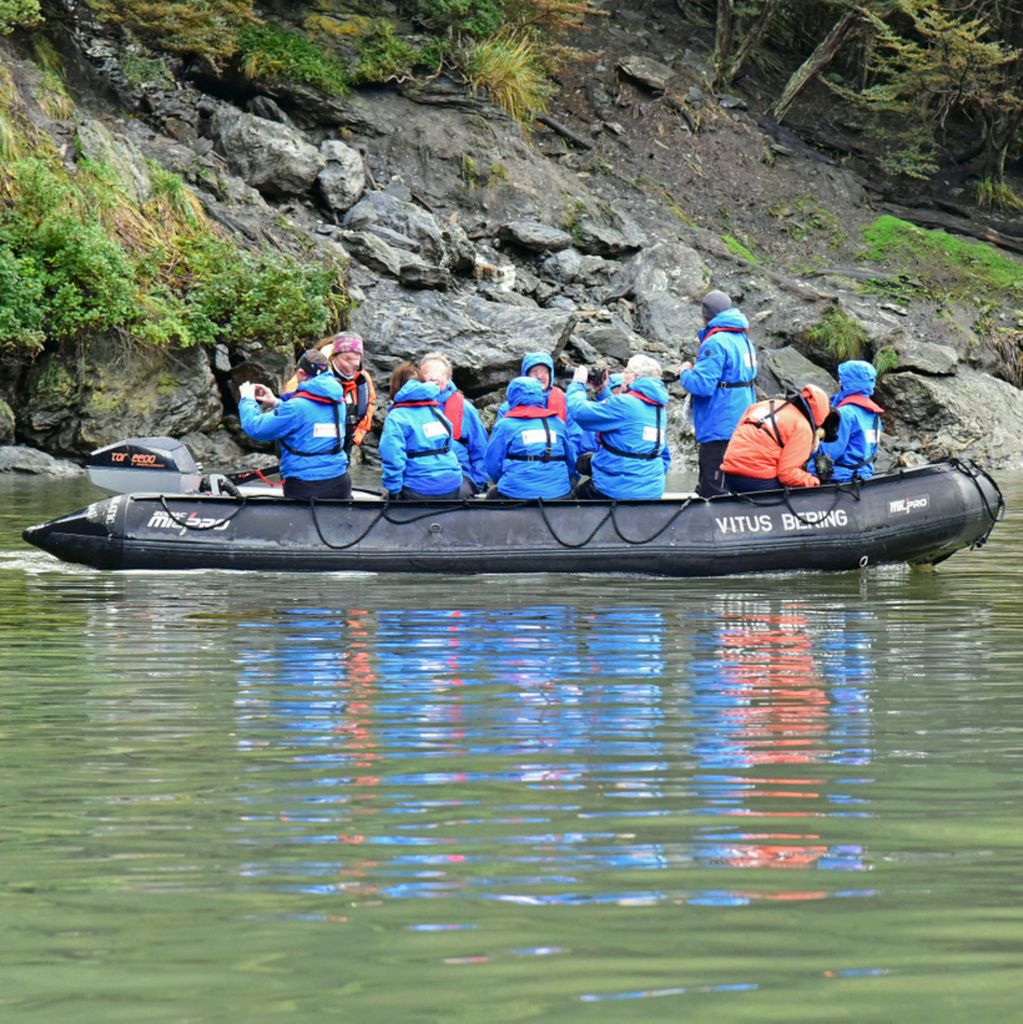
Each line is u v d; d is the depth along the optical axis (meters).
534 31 107.75
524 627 26.31
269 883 12.22
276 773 15.77
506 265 90.69
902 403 92.19
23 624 26.36
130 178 76.94
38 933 11.10
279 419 34.78
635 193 105.25
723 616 27.84
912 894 11.92
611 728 17.95
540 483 35.12
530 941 10.90
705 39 124.88
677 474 71.31
